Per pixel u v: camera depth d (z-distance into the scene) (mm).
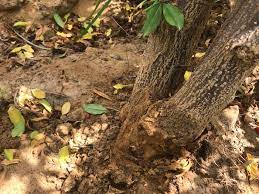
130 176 756
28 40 970
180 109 681
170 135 701
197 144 769
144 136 717
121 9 1058
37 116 826
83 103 851
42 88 865
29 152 786
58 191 756
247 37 565
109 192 751
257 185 819
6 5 993
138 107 747
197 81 647
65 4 1020
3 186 747
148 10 582
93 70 911
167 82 739
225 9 1040
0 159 774
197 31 693
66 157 781
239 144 854
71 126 816
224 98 649
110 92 877
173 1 648
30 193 747
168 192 756
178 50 704
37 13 1004
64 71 899
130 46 990
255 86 928
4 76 882
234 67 607
